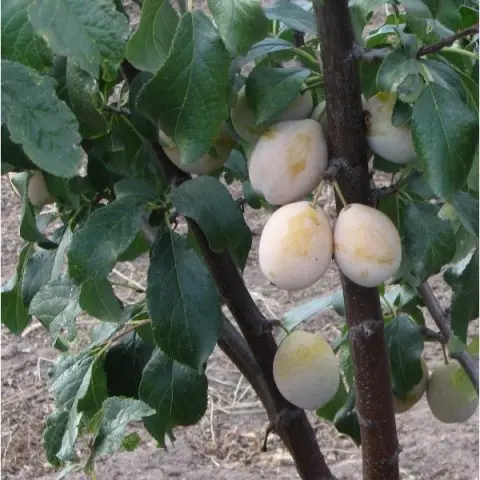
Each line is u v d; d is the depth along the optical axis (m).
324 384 1.19
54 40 0.74
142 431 2.74
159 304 1.10
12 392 2.95
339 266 1.00
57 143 0.73
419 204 1.14
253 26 0.91
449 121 0.94
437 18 1.08
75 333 1.29
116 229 1.08
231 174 1.53
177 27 0.93
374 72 1.18
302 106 1.08
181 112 0.95
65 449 1.25
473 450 2.57
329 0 0.95
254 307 1.31
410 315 1.65
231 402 2.91
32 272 1.41
